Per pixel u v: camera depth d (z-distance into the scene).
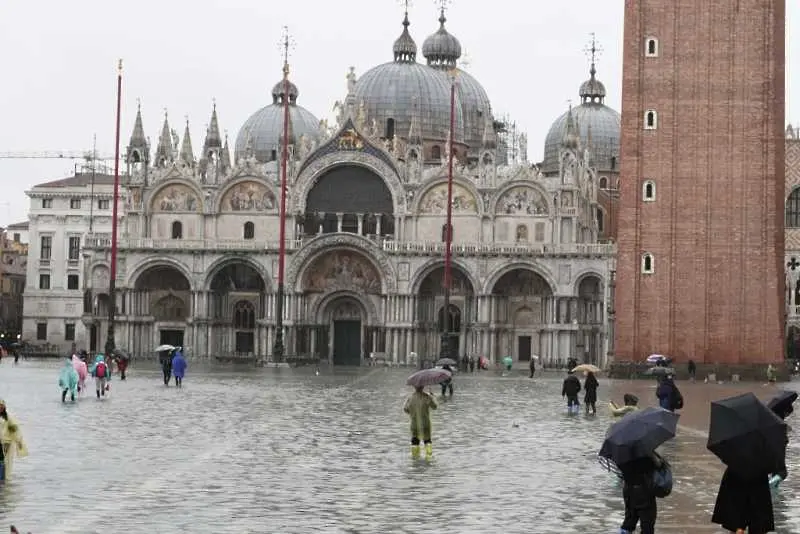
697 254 121.50
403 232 166.62
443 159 172.25
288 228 167.62
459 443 51.31
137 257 167.25
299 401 76.19
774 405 34.47
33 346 189.62
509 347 164.25
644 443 27.69
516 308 164.62
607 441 28.14
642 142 122.12
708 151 121.50
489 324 162.00
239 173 169.00
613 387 102.38
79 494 35.34
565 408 74.25
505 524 31.55
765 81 120.88
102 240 169.00
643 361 121.94
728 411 26.88
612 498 36.00
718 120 121.44
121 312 167.88
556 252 160.12
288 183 168.12
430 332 165.75
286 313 165.00
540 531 30.62
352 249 164.88
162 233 170.00
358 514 32.78
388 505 34.31
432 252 162.62
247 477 39.38
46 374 112.50
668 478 28.22
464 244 162.62
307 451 47.03
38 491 35.81
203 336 166.25
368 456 45.72
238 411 66.75
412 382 45.81
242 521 31.48
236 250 165.62
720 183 121.31
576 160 165.50
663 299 121.75
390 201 168.88
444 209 166.38
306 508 33.62
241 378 109.62
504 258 161.62
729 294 121.25
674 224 121.62
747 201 121.12
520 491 37.25
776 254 122.25
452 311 166.25
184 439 50.78
